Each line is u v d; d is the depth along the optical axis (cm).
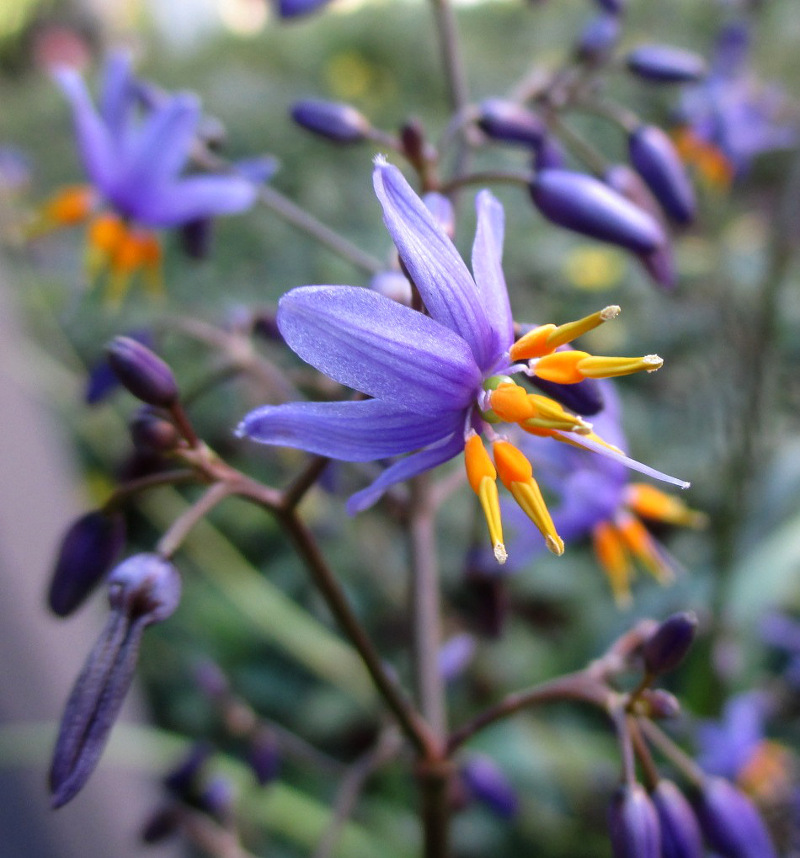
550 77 8
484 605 8
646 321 17
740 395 10
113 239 8
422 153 7
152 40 43
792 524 10
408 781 11
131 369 5
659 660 5
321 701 12
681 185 8
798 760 11
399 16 34
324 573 5
